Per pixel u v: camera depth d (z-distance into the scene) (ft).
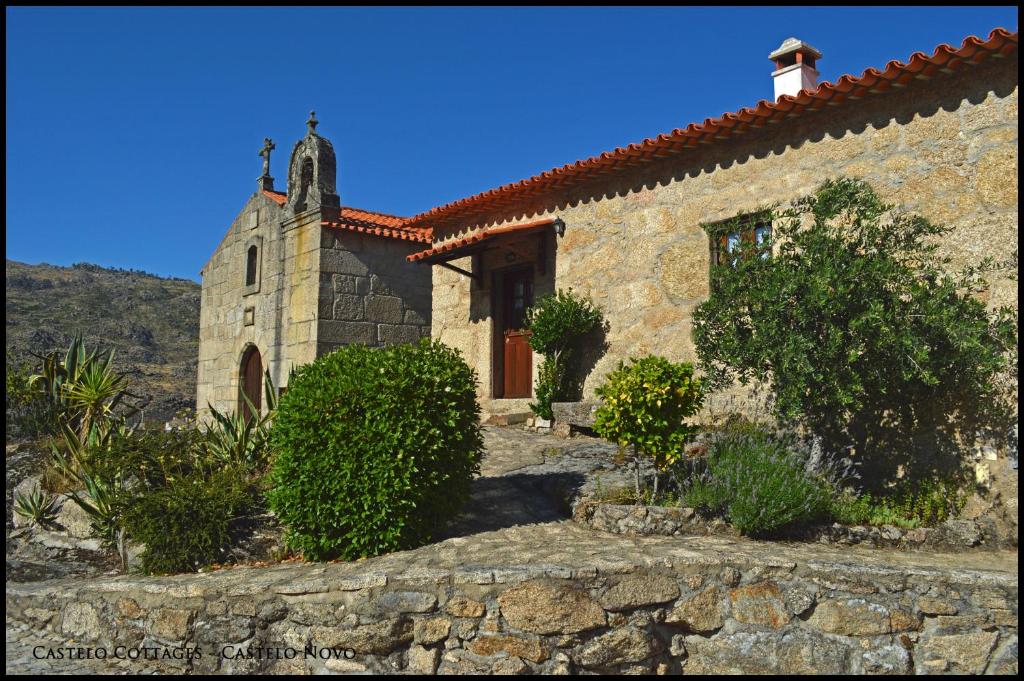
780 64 33.45
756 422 24.18
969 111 21.66
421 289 49.37
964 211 21.47
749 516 18.57
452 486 19.38
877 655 15.08
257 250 51.55
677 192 29.68
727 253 22.91
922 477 21.04
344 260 46.03
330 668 15.39
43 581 19.93
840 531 18.65
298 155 48.11
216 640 16.20
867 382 19.92
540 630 14.82
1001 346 19.10
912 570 15.55
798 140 25.79
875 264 18.94
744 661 15.31
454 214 39.60
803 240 20.29
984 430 20.06
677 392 20.68
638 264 30.86
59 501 24.08
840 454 22.54
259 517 20.99
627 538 18.85
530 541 18.53
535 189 34.53
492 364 38.34
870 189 20.34
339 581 15.75
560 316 31.96
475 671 14.90
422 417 18.81
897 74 22.09
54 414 30.22
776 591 15.60
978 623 14.99
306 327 45.44
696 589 15.67
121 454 23.86
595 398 31.76
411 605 15.33
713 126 26.63
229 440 24.56
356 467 18.34
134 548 21.01
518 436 31.42
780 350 19.61
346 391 18.63
